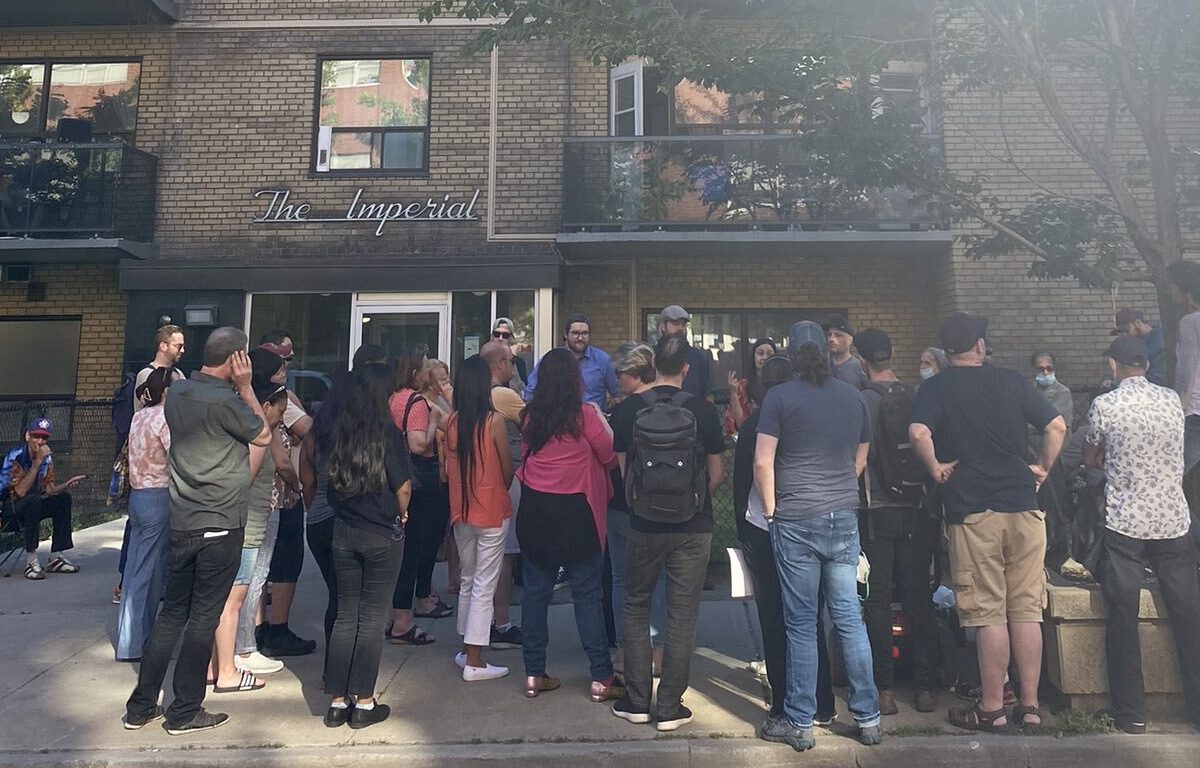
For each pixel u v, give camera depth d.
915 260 11.16
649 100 11.11
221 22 11.26
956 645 4.56
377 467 4.14
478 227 10.84
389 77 11.22
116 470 5.54
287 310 10.84
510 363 5.55
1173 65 5.12
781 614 4.10
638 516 4.06
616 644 5.21
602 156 10.49
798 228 10.29
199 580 4.07
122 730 4.08
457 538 4.83
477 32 11.10
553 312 10.61
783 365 4.49
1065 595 4.13
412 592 5.46
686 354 4.30
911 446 4.15
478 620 4.69
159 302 10.73
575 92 11.23
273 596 5.23
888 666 4.18
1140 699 3.92
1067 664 4.09
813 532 3.85
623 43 5.62
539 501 4.36
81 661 5.10
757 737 3.97
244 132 11.11
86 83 11.49
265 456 4.72
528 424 4.45
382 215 10.88
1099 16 5.30
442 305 10.75
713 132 11.05
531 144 10.91
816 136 5.90
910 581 4.29
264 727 4.11
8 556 7.62
